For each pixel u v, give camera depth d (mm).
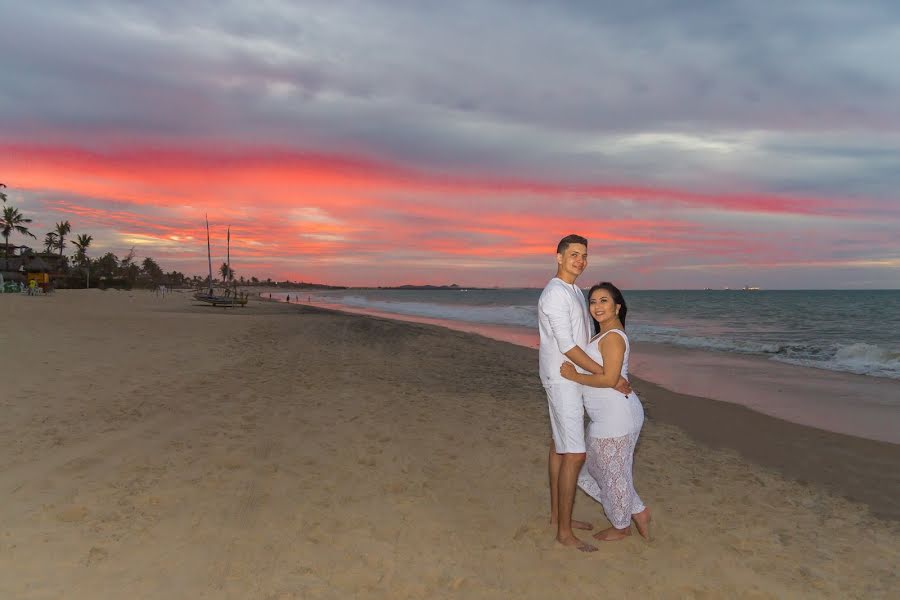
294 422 6207
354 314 41750
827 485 5062
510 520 3863
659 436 6773
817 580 3170
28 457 4512
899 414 8305
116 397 6867
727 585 3070
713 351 17094
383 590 2836
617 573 3158
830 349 16750
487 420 6930
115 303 40281
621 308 3520
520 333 24516
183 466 4547
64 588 2648
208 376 8828
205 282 177125
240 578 2861
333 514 3775
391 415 6871
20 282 61094
